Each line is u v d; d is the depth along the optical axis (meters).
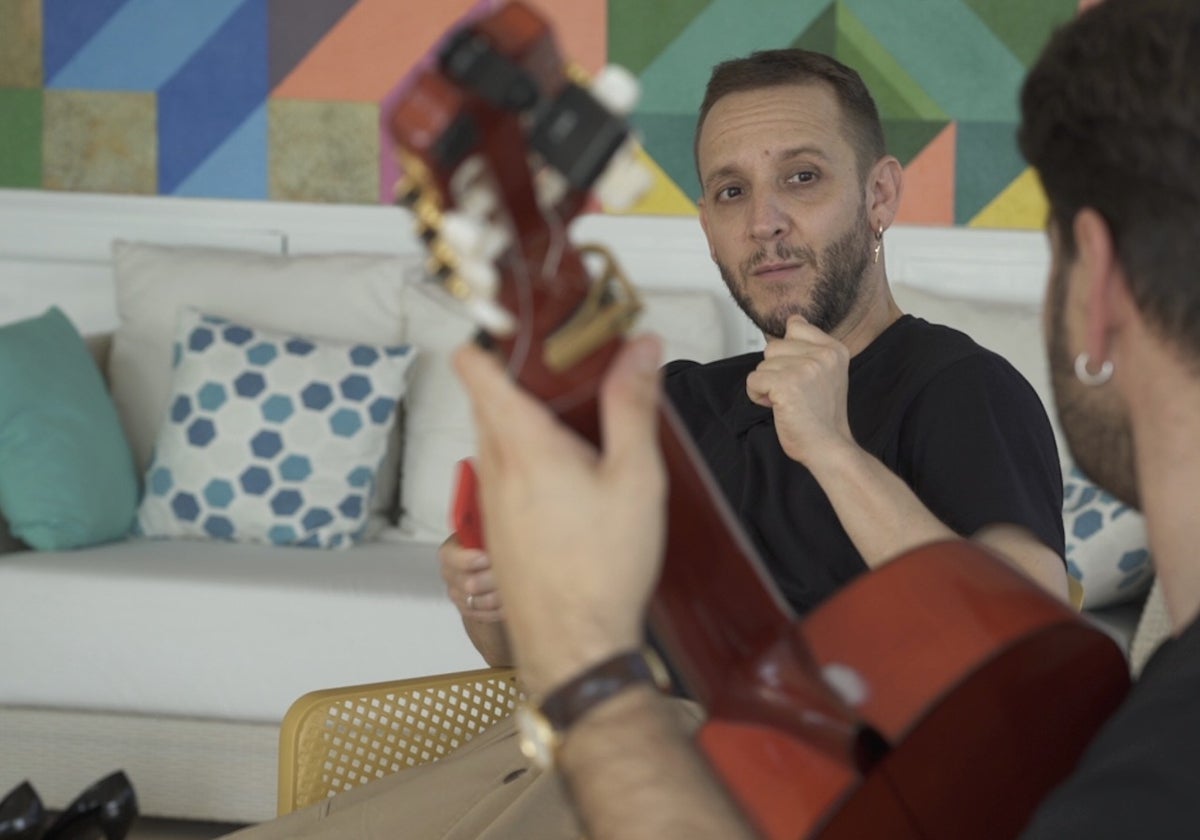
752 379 1.44
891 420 1.58
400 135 0.54
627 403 0.59
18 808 2.14
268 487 3.22
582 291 0.60
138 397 3.53
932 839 0.84
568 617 0.59
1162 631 2.19
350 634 2.82
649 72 3.82
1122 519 2.78
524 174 0.57
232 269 3.59
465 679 1.70
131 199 3.92
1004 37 3.74
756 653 0.77
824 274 1.71
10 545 3.13
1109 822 0.58
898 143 3.79
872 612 0.80
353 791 1.56
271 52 3.91
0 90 3.97
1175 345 0.63
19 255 3.94
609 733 0.59
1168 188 0.62
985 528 1.47
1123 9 0.65
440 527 3.33
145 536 3.27
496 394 0.58
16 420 3.13
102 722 2.86
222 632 2.84
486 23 0.54
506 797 1.42
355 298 3.52
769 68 1.75
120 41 3.94
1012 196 3.77
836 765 0.74
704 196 1.81
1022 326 3.34
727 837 0.58
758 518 1.63
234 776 2.83
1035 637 0.79
